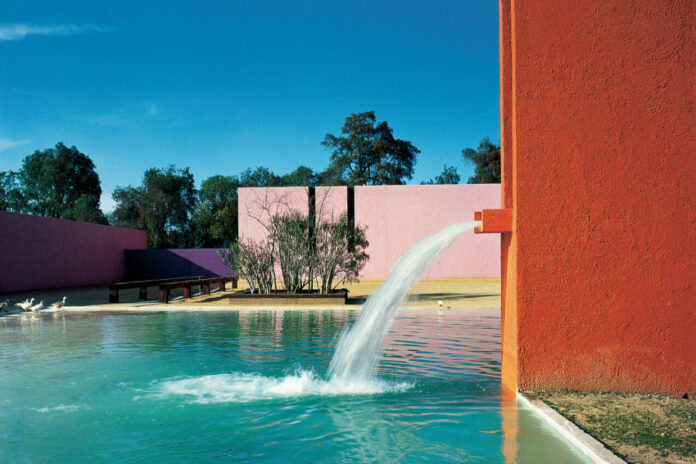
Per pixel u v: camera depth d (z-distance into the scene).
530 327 4.37
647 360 4.27
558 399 4.10
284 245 13.56
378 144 45.28
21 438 3.50
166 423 3.83
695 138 4.30
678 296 4.25
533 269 4.36
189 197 45.34
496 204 24.75
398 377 5.24
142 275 28.88
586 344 4.32
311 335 8.12
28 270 20.69
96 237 26.05
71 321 10.15
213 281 17.11
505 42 4.74
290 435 3.53
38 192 50.59
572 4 4.38
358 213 25.16
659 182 4.29
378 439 3.40
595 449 3.00
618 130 4.32
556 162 4.35
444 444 3.28
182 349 6.92
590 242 4.32
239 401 4.43
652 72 4.32
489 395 4.50
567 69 4.36
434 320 9.66
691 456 2.89
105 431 3.65
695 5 4.34
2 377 5.34
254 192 25.19
